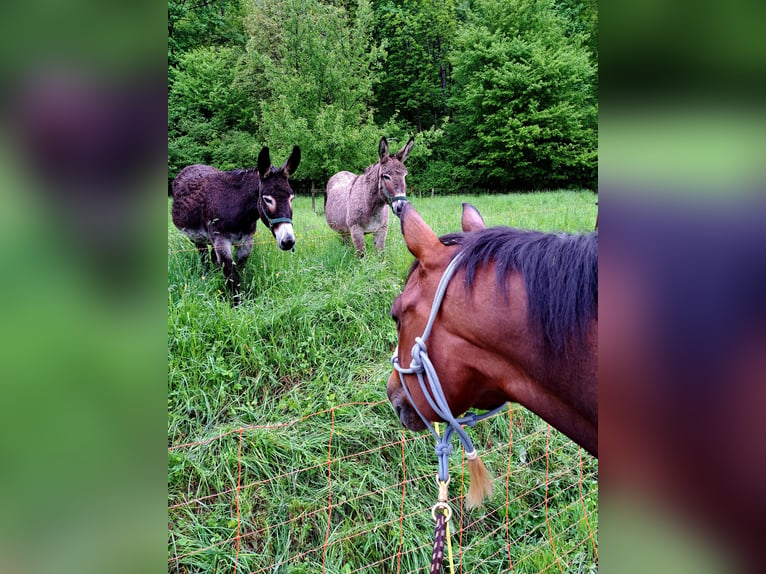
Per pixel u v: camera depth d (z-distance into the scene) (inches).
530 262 41.9
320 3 538.9
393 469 107.4
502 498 106.5
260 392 127.4
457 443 114.7
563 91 663.8
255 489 98.7
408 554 93.1
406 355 50.8
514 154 649.0
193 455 102.3
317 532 94.8
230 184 176.6
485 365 45.2
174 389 119.7
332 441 109.8
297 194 539.8
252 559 88.4
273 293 165.9
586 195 509.7
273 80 518.3
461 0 761.0
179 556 84.9
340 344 146.7
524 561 93.8
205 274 173.9
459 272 45.9
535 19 684.1
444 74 730.2
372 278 175.5
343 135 471.8
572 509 105.6
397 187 209.2
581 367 39.4
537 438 122.3
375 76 574.2
